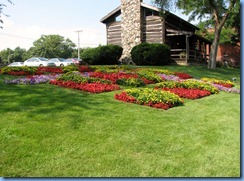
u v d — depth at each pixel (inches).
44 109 294.5
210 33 1829.5
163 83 490.0
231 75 840.9
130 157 207.5
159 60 1028.5
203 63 1347.2
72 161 199.3
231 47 1743.4
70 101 335.0
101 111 302.7
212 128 273.0
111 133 246.2
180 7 1087.6
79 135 237.6
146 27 1190.3
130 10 1206.9
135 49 1054.4
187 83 491.5
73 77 470.9
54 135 234.7
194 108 350.9
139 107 333.7
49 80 477.4
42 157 201.8
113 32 1284.4
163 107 334.0
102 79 490.0
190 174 189.6
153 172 190.2
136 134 247.1
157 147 224.8
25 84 448.1
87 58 1164.5
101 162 199.3
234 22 1515.7
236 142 240.1
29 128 243.1
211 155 215.8
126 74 560.1
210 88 474.9
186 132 259.0
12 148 210.5
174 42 1273.4
